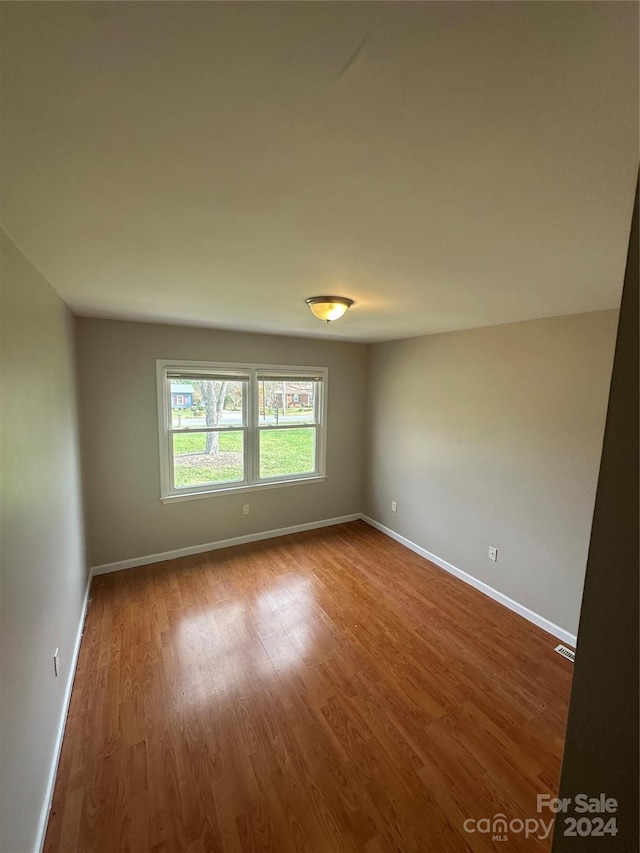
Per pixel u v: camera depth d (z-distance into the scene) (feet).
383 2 1.64
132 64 2.00
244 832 4.78
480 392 10.51
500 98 2.22
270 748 5.87
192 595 10.11
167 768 5.53
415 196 3.43
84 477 10.36
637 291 1.49
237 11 1.69
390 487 14.21
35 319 5.53
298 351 13.70
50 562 5.86
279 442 14.03
